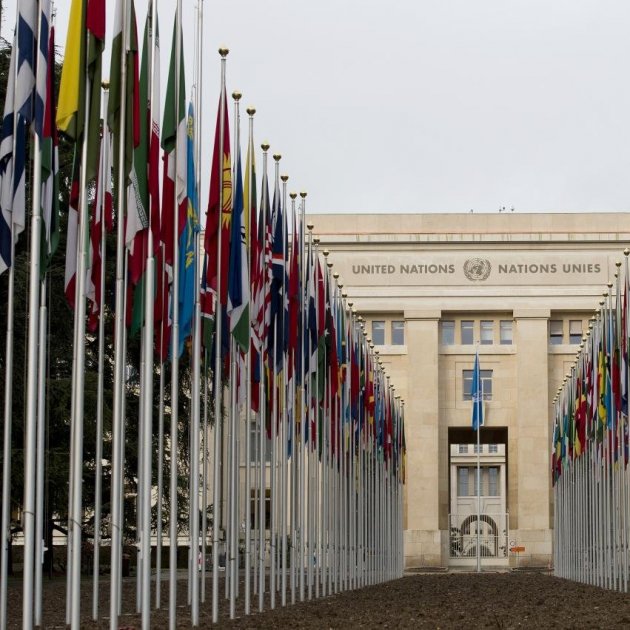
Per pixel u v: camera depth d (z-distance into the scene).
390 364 110.25
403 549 100.44
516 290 110.19
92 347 58.12
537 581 73.50
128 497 60.66
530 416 108.06
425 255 111.06
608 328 57.56
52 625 32.56
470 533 154.62
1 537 27.11
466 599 49.19
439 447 109.69
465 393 110.50
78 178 30.06
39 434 28.98
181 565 87.56
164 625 33.03
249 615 38.06
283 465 44.19
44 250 27.48
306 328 47.31
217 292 35.22
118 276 29.94
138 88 29.42
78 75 27.30
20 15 26.08
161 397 39.53
